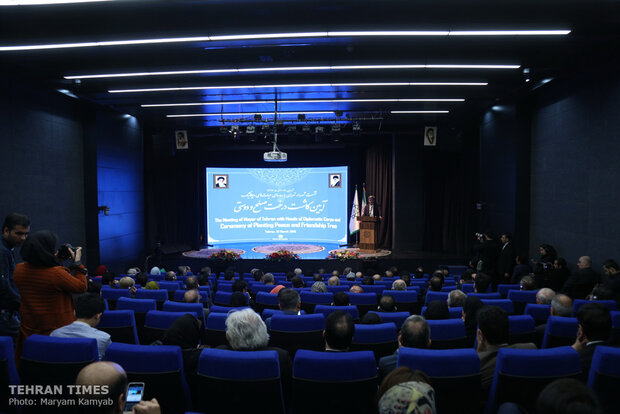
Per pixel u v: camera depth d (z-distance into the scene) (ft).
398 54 29.84
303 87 35.99
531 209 38.68
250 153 65.57
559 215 33.81
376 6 21.97
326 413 7.84
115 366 4.52
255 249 60.95
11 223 10.42
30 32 24.35
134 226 49.60
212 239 65.00
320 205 65.00
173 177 61.67
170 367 8.09
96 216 41.78
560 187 33.65
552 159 34.96
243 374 7.68
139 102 41.34
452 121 51.34
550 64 29.25
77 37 24.11
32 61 29.71
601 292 17.95
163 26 23.70
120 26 23.84
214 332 13.38
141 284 25.05
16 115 32.81
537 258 37.47
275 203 65.67
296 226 65.57
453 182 57.16
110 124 44.75
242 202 65.51
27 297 10.00
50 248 10.23
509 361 7.57
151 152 54.95
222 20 23.44
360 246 58.39
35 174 34.83
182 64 30.68
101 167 42.88
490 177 45.16
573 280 25.35
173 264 52.39
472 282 27.04
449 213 57.72
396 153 59.06
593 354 8.07
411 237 58.95
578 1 20.94
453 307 16.30
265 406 7.80
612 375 7.37
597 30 23.71
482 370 8.68
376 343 11.71
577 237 31.19
